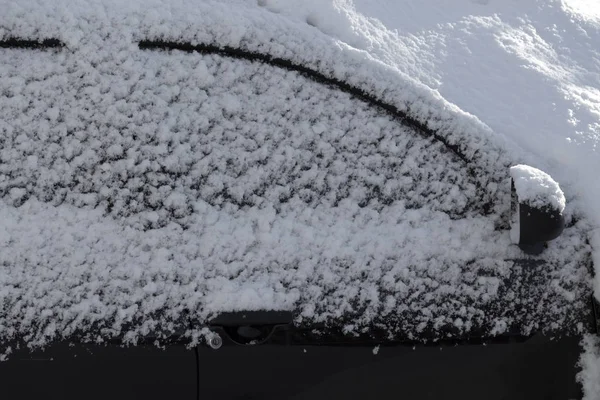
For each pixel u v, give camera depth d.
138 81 3.34
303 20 3.62
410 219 3.41
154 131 3.32
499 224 3.45
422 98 3.49
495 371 3.38
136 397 3.17
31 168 3.25
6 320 3.13
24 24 3.33
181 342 3.20
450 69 3.68
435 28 3.81
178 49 3.40
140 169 3.30
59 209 3.24
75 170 3.27
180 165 3.32
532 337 3.39
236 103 3.39
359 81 3.47
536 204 3.23
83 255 3.21
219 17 3.45
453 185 3.46
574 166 3.55
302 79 3.46
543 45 3.89
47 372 3.13
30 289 3.16
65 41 3.33
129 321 3.18
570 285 3.43
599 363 3.42
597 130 3.62
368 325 3.30
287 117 3.41
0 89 3.28
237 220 3.32
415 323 3.33
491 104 3.63
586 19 4.05
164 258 3.25
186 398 3.21
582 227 3.48
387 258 3.36
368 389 3.31
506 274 3.42
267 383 3.25
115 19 3.38
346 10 3.67
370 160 3.43
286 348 3.26
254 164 3.36
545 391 3.41
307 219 3.35
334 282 3.31
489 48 3.79
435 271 3.38
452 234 3.42
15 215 3.21
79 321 3.16
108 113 3.30
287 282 3.28
